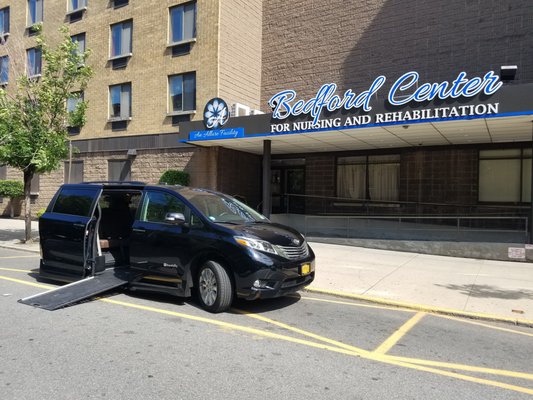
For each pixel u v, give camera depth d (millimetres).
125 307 6418
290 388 3881
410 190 15711
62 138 14242
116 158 20031
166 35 18750
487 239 12125
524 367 4621
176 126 18375
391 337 5480
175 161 18328
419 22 15688
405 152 15852
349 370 4348
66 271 7594
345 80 17125
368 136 13516
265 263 5898
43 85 13984
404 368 4457
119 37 20391
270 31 19125
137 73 19547
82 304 6562
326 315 6395
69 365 4277
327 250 12617
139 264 6867
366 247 13133
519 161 14109
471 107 10398
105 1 20781
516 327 6156
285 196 18859
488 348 5191
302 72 18203
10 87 23625
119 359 4445
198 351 4723
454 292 7809
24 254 12203
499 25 14359
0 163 15195
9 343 4875
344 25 17250
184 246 6391
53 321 5688
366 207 16734
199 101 17703
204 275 6297
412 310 6910
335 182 17469
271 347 4930
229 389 3820
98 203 7539
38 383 3871
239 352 4734
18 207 24156
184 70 18141
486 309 6781
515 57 14070
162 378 4016
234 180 17969
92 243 7398
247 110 16141
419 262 10797
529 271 9773
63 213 7832
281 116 13297
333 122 12344
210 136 14781
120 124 20000
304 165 18453
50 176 22547
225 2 17578
